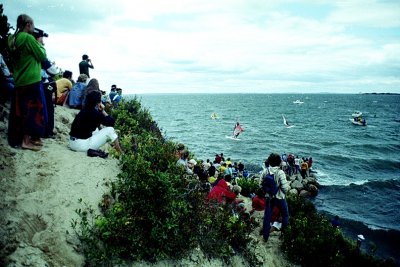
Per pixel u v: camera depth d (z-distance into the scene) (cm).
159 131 1133
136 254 462
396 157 4334
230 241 618
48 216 438
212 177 1083
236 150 4306
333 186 2750
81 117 613
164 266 488
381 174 3419
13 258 371
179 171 702
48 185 484
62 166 535
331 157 4109
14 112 523
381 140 5878
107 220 457
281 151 4350
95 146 634
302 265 703
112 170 593
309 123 8694
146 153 705
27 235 403
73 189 496
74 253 418
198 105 17950
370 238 1853
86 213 451
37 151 553
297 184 2600
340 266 777
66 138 690
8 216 403
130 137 811
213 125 7400
